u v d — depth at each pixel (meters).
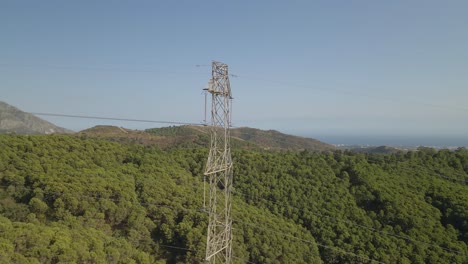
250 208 41.69
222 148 27.88
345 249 37.62
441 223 42.47
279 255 35.22
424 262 35.69
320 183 48.72
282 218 42.06
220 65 24.75
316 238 40.28
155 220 36.31
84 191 35.03
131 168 45.09
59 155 41.94
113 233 34.00
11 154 37.97
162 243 34.78
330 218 41.94
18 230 26.70
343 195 46.84
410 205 43.56
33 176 35.81
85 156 44.31
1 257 22.92
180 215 37.28
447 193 45.84
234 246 33.38
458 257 35.66
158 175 44.47
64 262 25.25
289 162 54.38
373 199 46.28
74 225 31.83
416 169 55.56
